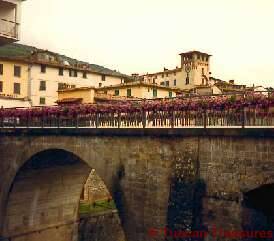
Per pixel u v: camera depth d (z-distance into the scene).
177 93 60.34
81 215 34.19
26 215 28.94
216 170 15.41
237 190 14.76
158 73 91.75
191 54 84.19
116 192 19.33
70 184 31.78
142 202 18.06
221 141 15.32
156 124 18.52
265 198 15.11
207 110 16.42
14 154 25.98
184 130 16.38
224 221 15.06
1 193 27.03
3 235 27.23
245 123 15.17
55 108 24.06
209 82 86.50
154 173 17.64
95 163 20.52
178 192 16.33
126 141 18.95
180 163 16.55
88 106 21.91
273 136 13.78
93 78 68.06
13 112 26.33
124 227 18.84
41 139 24.08
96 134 20.39
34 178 27.91
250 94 15.33
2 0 29.91
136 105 19.30
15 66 57.50
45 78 61.06
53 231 31.12
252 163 14.39
